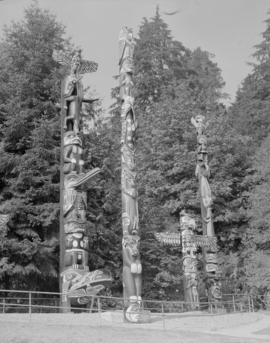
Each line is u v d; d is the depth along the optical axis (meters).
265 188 34.09
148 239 33.72
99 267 30.19
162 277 33.53
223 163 38.81
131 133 23.02
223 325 21.42
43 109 30.00
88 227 28.59
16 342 13.82
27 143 29.20
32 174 28.09
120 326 18.08
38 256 27.25
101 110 33.06
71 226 21.78
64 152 23.22
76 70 24.72
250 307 31.30
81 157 23.36
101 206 31.58
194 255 26.39
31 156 28.03
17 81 29.17
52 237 28.12
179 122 40.00
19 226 27.33
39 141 28.33
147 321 19.98
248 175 38.09
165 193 38.12
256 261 32.41
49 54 31.47
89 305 22.06
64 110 23.95
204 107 46.53
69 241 21.58
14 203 27.31
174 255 35.12
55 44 32.09
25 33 31.47
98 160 31.72
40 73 30.70
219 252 36.38
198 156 29.78
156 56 52.81
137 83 50.62
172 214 37.88
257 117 48.25
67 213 22.05
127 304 19.81
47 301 29.22
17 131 29.00
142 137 41.59
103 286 21.28
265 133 47.03
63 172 22.95
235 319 23.45
